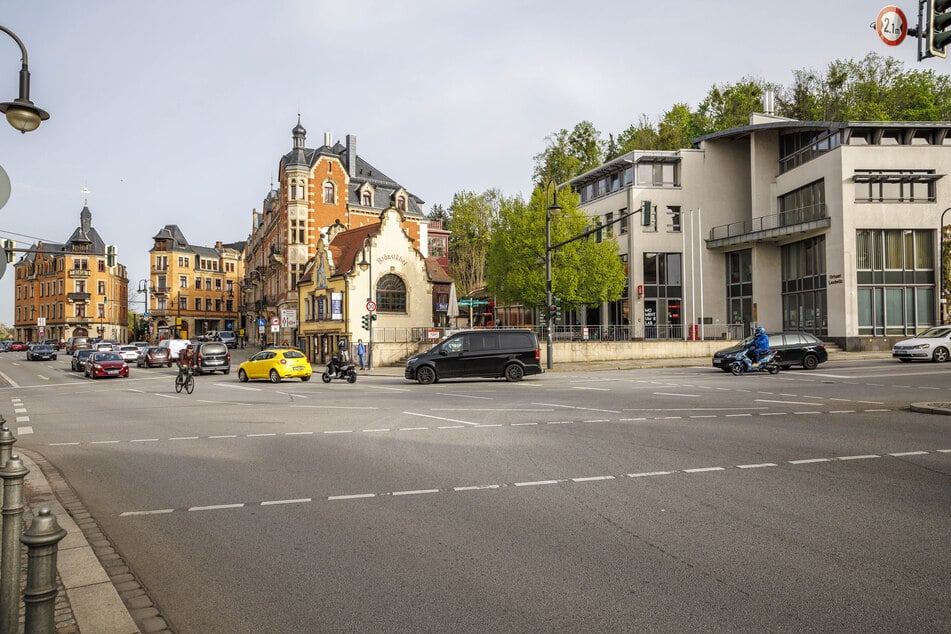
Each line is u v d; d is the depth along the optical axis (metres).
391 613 4.17
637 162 46.72
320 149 57.38
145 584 4.78
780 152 43.94
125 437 11.98
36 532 2.90
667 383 21.64
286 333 56.81
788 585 4.46
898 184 35.81
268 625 4.05
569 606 4.20
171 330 88.19
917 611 4.02
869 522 5.82
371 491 7.36
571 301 38.34
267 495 7.30
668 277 46.47
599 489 7.23
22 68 8.75
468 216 75.31
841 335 35.78
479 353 24.38
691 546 5.28
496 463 8.73
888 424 11.57
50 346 61.12
